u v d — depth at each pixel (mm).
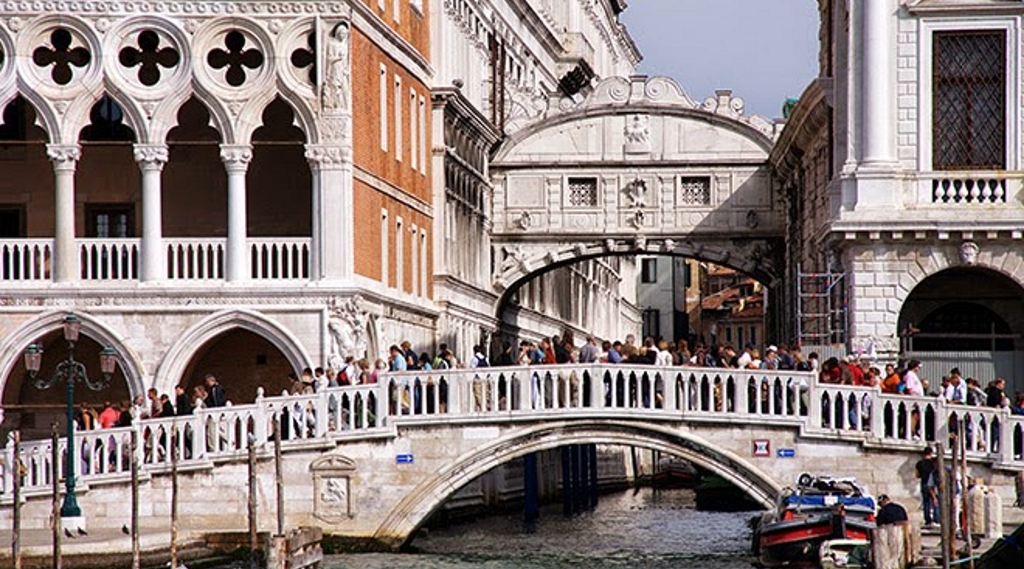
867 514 45656
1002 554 37875
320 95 55719
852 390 48875
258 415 49375
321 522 49562
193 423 49094
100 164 59844
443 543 56688
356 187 56719
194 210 59875
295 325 55469
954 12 56188
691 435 49406
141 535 46000
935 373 57750
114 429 48844
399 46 62375
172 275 56531
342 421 49750
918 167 56312
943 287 57969
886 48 56438
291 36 55781
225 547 48531
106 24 55719
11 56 55656
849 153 56688
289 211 60312
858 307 56312
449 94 67188
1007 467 47188
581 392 49875
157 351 55438
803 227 67438
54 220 59688
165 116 55781
